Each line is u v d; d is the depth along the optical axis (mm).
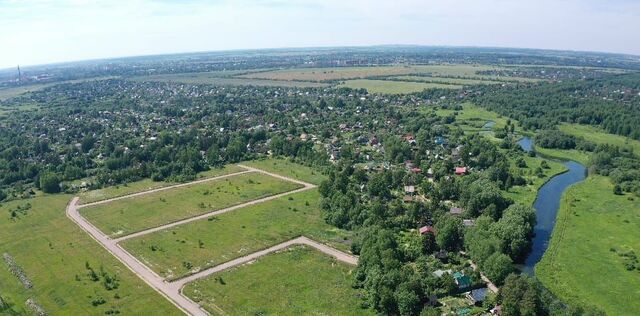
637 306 147125
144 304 154000
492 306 143250
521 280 140375
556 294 153625
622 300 150375
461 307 144750
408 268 160125
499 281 155125
